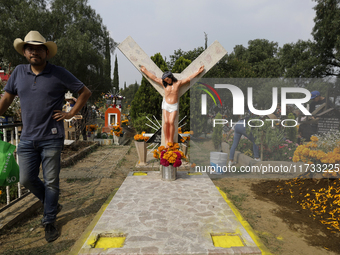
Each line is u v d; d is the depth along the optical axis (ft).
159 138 16.15
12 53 54.49
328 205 10.57
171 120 14.25
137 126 32.50
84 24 69.36
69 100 27.71
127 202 10.71
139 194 11.73
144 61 14.51
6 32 53.98
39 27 59.16
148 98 32.07
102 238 7.86
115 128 33.47
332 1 50.06
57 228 9.36
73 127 27.40
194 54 62.34
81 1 67.87
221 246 7.36
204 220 9.00
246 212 10.71
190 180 14.14
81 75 71.61
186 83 14.51
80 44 60.80
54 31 63.62
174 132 14.58
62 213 10.76
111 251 7.02
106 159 22.72
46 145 8.32
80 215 10.50
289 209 10.96
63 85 8.58
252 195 12.96
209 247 7.20
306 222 9.70
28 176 8.44
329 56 55.11
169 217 9.23
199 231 8.18
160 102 32.17
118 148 29.45
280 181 14.34
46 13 61.98
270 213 10.62
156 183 13.50
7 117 14.56
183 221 8.91
